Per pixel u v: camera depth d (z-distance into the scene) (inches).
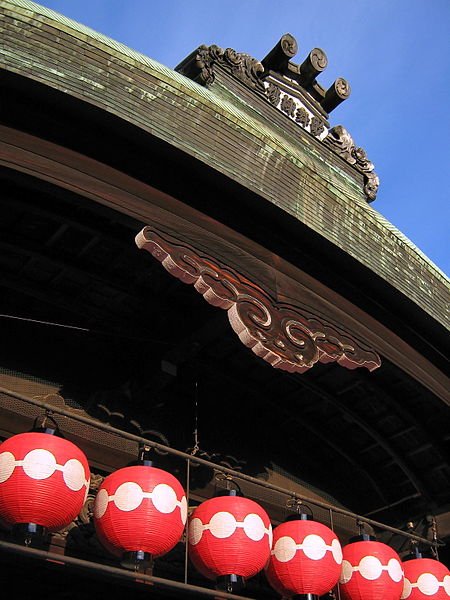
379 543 327.0
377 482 415.8
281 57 411.5
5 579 290.2
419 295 334.6
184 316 316.8
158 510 249.3
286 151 295.6
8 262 297.4
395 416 381.4
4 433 293.7
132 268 305.1
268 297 287.7
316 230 299.4
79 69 242.2
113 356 340.2
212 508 274.5
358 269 316.8
